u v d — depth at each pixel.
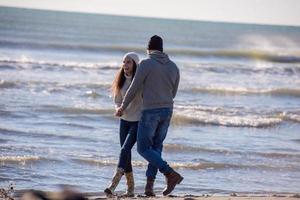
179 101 34.28
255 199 11.22
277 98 38.72
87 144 21.14
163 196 11.61
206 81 45.12
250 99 37.28
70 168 17.47
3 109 27.08
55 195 5.62
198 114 28.89
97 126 25.14
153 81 10.96
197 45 97.50
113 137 22.80
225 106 33.50
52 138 21.80
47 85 34.97
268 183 17.00
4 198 11.86
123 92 11.59
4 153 18.86
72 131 23.48
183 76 47.09
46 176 16.47
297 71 56.25
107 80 41.38
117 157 19.31
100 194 14.20
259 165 19.11
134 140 11.57
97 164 18.09
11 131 22.42
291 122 29.39
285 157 20.80
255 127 27.73
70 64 47.59
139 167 17.66
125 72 11.54
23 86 34.28
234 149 21.77
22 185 15.46
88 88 35.53
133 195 11.99
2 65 44.56
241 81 47.47
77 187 15.43
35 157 18.05
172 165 18.20
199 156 20.17
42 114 26.91
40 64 46.53
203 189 15.69
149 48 11.15
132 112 11.46
